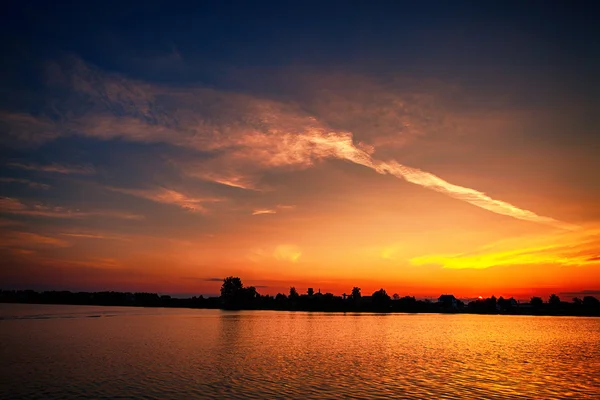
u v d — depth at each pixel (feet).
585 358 244.83
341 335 383.65
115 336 336.90
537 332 472.03
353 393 144.87
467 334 424.46
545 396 146.30
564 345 323.78
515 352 271.69
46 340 301.02
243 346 278.67
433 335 403.54
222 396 138.00
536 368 204.64
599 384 166.61
